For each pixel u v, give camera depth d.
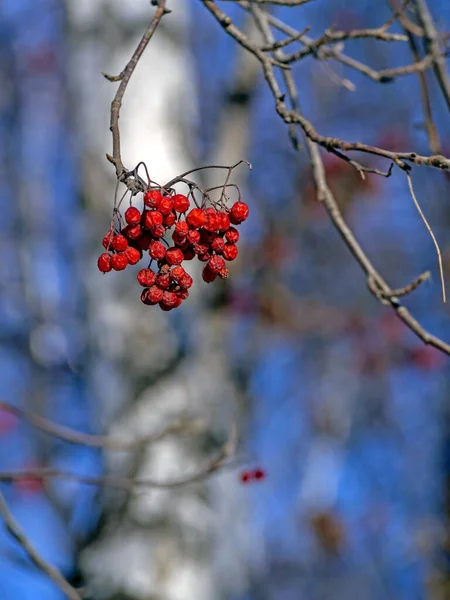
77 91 5.21
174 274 2.42
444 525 8.52
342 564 9.73
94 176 5.13
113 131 2.32
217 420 5.29
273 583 9.43
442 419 9.12
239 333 7.89
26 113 9.02
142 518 4.96
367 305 9.60
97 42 5.18
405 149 9.42
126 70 2.38
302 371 9.76
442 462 8.97
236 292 7.79
